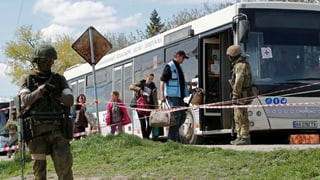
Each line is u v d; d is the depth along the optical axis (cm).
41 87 760
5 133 2667
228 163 1046
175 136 1503
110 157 1277
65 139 782
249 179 911
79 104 2014
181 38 1875
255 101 1575
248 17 1611
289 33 1628
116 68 2427
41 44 786
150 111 1798
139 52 2203
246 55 1427
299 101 1605
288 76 1605
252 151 1130
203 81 1742
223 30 1656
